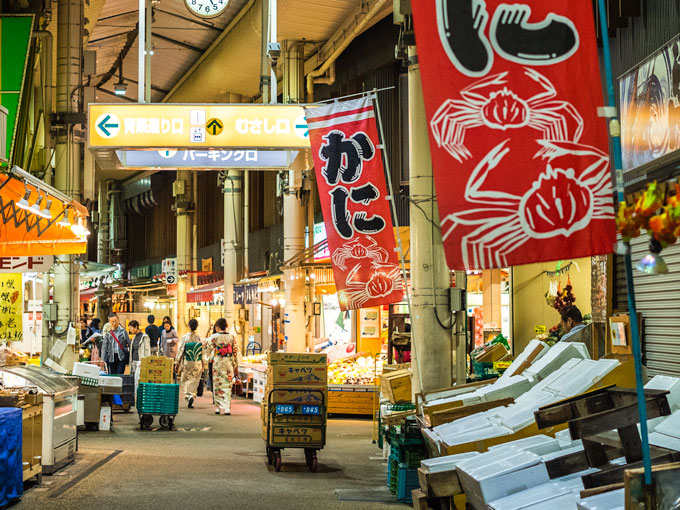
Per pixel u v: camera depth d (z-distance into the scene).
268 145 12.00
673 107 9.42
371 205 10.47
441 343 11.35
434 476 5.31
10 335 17.61
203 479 10.67
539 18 5.30
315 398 11.44
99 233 63.97
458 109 5.27
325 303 27.16
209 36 30.58
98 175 60.00
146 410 15.90
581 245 5.18
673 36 10.41
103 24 28.98
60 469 11.34
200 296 41.78
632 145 10.59
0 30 13.95
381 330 23.09
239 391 25.98
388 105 25.22
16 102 13.62
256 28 25.00
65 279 20.20
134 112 11.86
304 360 11.52
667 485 3.40
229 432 15.87
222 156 12.46
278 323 30.66
